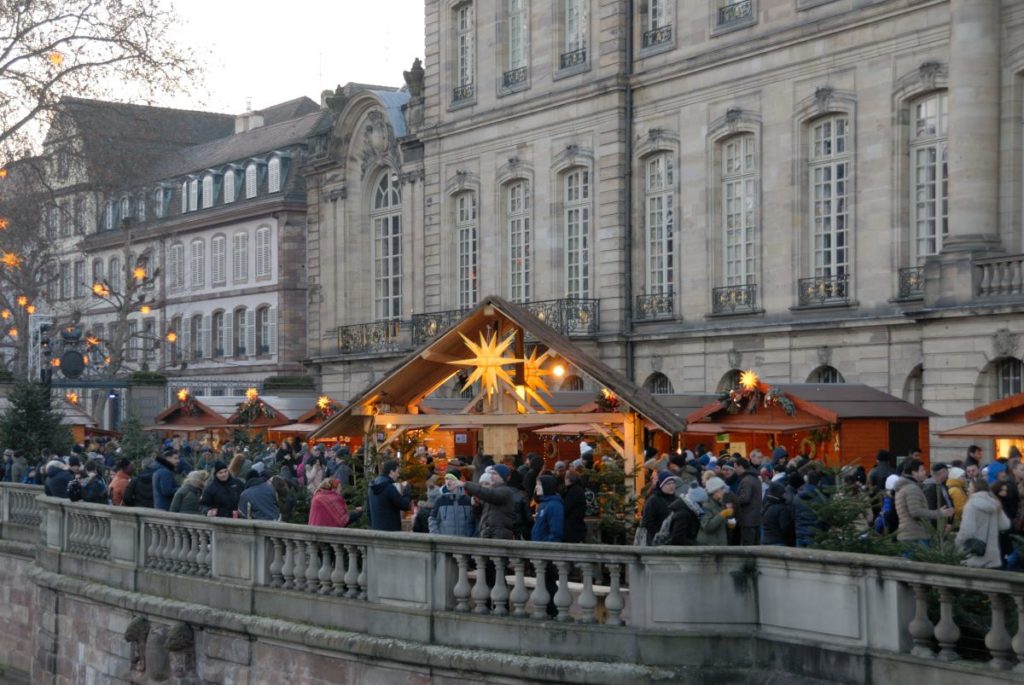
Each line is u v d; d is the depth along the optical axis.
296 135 80.44
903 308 38.69
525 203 52.56
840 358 40.47
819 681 14.02
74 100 51.94
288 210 76.25
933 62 37.84
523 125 52.06
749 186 43.88
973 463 24.81
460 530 19.95
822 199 41.50
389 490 19.91
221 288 81.19
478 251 54.50
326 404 49.16
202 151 91.12
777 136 42.44
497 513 18.19
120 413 68.06
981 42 35.34
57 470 28.59
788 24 41.88
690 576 14.81
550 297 50.72
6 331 63.97
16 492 32.06
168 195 85.88
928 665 12.98
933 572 12.98
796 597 14.32
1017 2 35.06
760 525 21.33
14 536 31.62
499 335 25.41
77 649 24.33
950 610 12.99
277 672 18.83
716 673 14.66
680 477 21.28
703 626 14.80
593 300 48.84
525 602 15.89
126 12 52.28
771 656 14.58
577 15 50.25
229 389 79.81
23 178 56.41
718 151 44.75
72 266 93.50
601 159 48.62
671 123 46.34
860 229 40.03
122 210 87.25
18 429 38.88
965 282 35.03
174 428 54.31
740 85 43.69
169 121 56.91
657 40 46.84
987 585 12.53
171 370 83.75
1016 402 28.70
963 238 35.44
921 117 38.81
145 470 26.31
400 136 59.28
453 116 55.66
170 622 21.03
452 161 55.78
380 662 17.08
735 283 44.41
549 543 15.61
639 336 47.19
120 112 54.38
